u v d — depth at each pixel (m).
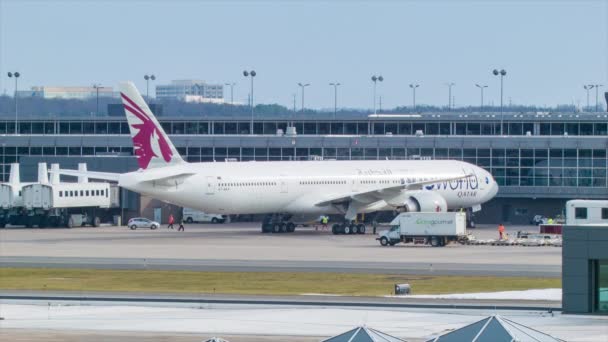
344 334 164.38
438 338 168.25
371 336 162.50
